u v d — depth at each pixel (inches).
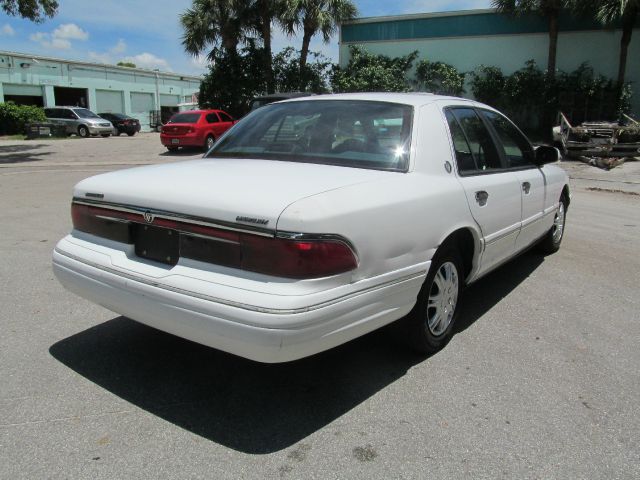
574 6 830.5
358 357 141.6
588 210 363.6
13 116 1159.6
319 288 99.4
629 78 908.0
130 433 107.5
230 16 967.6
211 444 104.6
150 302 111.0
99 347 144.8
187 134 754.2
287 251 97.1
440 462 99.9
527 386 127.4
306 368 135.8
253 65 1007.0
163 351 143.6
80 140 1040.2
